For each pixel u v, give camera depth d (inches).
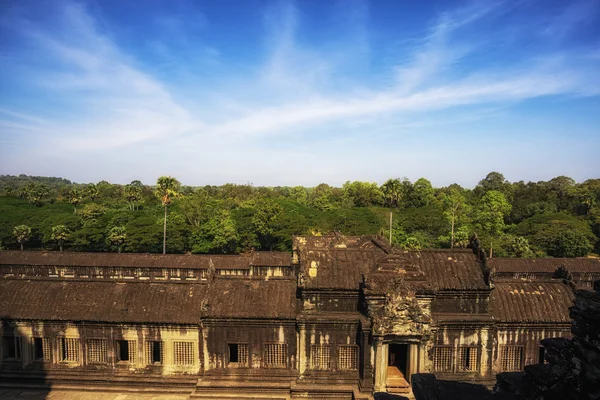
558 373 526.3
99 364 1159.0
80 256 2421.3
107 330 1154.0
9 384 1157.7
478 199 5393.7
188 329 1143.0
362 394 1068.5
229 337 1143.6
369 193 5442.9
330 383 1121.4
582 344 485.4
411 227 3801.7
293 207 4958.2
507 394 601.0
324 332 1127.0
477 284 1143.6
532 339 1140.5
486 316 1130.7
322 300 1141.1
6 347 1173.7
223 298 1167.0
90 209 4040.4
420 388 666.2
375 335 1041.5
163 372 1152.8
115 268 2352.4
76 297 1187.9
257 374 1135.6
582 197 4562.0
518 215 4598.9
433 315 1133.7
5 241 3683.6
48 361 1163.9
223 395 1118.4
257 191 7066.9
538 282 1216.2
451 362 1133.7
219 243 3321.9
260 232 3646.7
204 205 4106.8
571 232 3245.6
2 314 1144.8
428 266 1191.6
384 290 1079.6
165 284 1219.9
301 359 1126.4
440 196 5502.0
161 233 3334.2
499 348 1142.3
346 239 2327.8
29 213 3988.7
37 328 1157.7
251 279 1221.7
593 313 470.9
